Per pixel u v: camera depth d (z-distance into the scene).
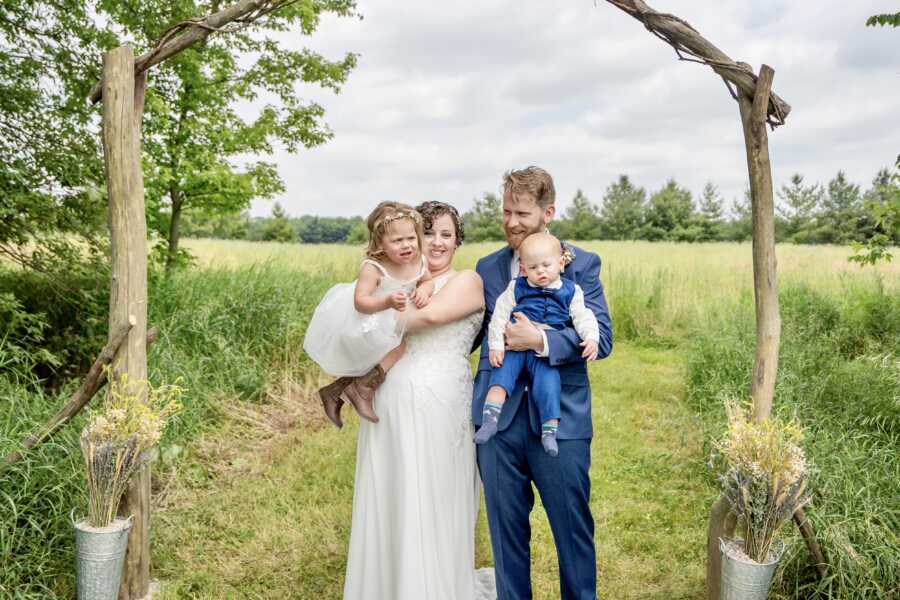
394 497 2.68
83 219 6.12
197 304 7.04
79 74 6.14
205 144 8.38
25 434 3.49
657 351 9.98
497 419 2.60
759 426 2.60
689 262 16.42
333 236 81.50
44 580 3.13
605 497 4.69
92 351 6.12
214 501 4.40
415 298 2.67
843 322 7.39
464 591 2.74
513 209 2.70
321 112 8.84
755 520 2.45
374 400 2.77
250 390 6.47
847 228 44.66
